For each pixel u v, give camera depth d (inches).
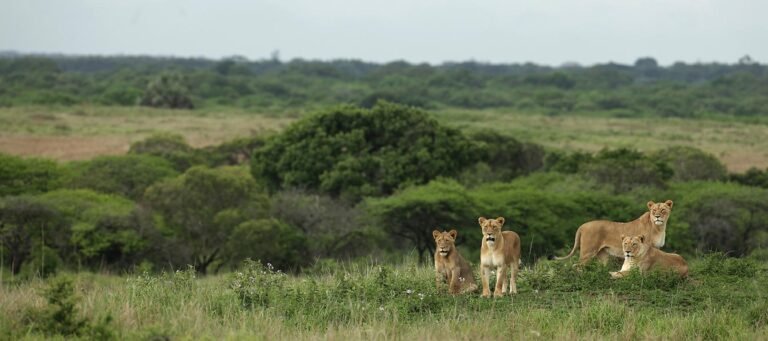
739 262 570.3
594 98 6210.6
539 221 1353.3
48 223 1333.7
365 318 462.9
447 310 474.0
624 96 6186.0
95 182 1729.8
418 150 1829.5
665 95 6269.7
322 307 482.0
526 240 1341.0
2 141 2962.6
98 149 2817.4
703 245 1392.7
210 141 3132.4
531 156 2186.3
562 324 443.2
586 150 3056.1
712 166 2105.1
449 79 6939.0
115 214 1348.4
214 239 1417.3
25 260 1360.7
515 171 2101.4
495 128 3932.1
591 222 573.9
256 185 1510.8
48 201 1363.2
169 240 1375.5
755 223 1432.1
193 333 423.5
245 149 2287.2
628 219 1409.9
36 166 1738.4
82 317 431.5
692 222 1425.9
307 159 1814.7
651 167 1779.0
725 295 505.4
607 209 1411.2
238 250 1339.8
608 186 1647.4
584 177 1769.2
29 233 1326.3
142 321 450.6
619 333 435.2
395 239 1537.9
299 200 1539.1
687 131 4276.6
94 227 1318.9
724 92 6540.4
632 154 1945.1
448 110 5393.7
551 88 6958.7
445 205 1359.5
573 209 1392.7
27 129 3344.0
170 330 416.2
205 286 563.8
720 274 563.8
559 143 3331.7
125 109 4783.5
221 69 7608.3
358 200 1706.4
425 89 6314.0
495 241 504.4
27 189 1670.8
